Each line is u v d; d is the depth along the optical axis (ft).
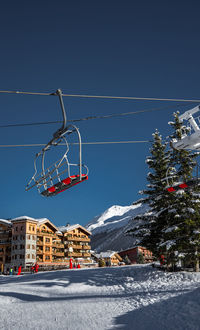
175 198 87.15
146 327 39.04
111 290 71.46
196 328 35.63
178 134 87.20
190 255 82.28
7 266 249.96
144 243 93.97
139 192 96.02
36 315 50.67
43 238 260.62
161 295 56.49
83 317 46.91
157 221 91.25
